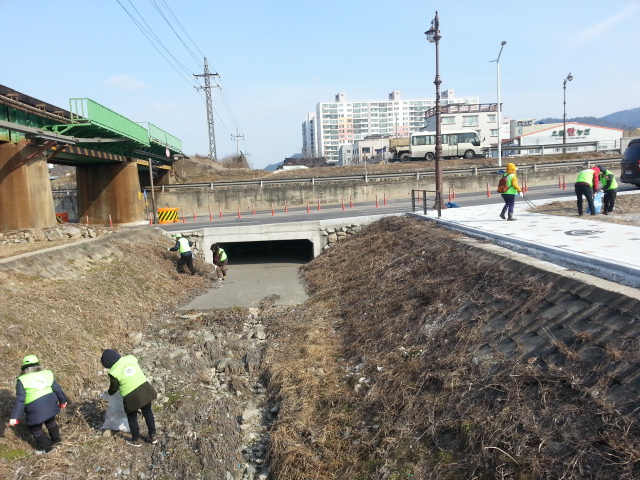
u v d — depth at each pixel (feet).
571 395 15.79
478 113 202.39
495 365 19.63
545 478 13.67
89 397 24.45
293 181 114.93
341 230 65.92
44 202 61.41
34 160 60.08
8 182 58.18
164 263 55.36
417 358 24.03
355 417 21.93
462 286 28.45
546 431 15.05
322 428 21.70
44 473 17.65
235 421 24.14
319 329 35.06
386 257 46.21
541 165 114.42
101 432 21.65
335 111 524.52
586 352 17.08
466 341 22.56
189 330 37.32
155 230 65.00
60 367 25.31
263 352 32.30
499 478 14.51
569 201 58.85
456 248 35.37
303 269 61.62
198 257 64.80
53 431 19.60
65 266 39.22
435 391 20.57
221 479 19.67
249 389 27.81
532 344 19.47
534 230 37.29
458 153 139.44
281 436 21.31
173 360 30.63
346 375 26.48
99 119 68.64
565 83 153.69
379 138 350.23
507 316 22.63
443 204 73.00
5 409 20.03
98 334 31.45
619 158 119.75
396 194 112.78
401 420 19.89
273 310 43.04
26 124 60.03
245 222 81.00
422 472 16.60
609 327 17.47
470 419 17.54
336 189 111.75
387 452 18.53
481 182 111.34
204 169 159.94
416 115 536.01
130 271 46.57
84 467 19.11
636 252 25.79
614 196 44.47
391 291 35.60
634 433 13.34
